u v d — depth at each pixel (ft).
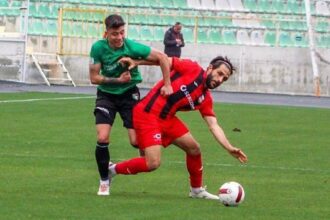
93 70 65.21
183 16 220.43
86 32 213.05
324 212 59.31
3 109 134.51
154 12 227.40
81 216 54.90
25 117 123.44
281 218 56.44
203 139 104.83
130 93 66.28
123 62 63.98
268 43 225.97
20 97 159.12
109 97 65.77
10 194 62.90
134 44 64.54
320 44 228.22
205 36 224.74
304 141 106.22
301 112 151.84
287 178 75.87
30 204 58.80
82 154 87.81
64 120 121.08
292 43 226.58
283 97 194.29
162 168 79.56
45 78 200.64
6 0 215.72
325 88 209.97
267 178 75.61
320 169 82.28
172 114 63.00
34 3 215.31
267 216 56.85
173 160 85.05
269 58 209.67
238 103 167.63
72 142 97.50
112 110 65.51
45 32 212.84
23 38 199.21
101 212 56.49
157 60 63.16
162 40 217.56
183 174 76.28
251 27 226.17
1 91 172.76
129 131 66.39
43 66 203.51
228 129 117.60
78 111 135.13
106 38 65.05
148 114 62.64
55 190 65.57
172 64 62.54
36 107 139.74
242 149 96.43
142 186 69.31
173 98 62.39
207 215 56.39
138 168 63.41
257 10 233.35
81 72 207.31
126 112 66.18
